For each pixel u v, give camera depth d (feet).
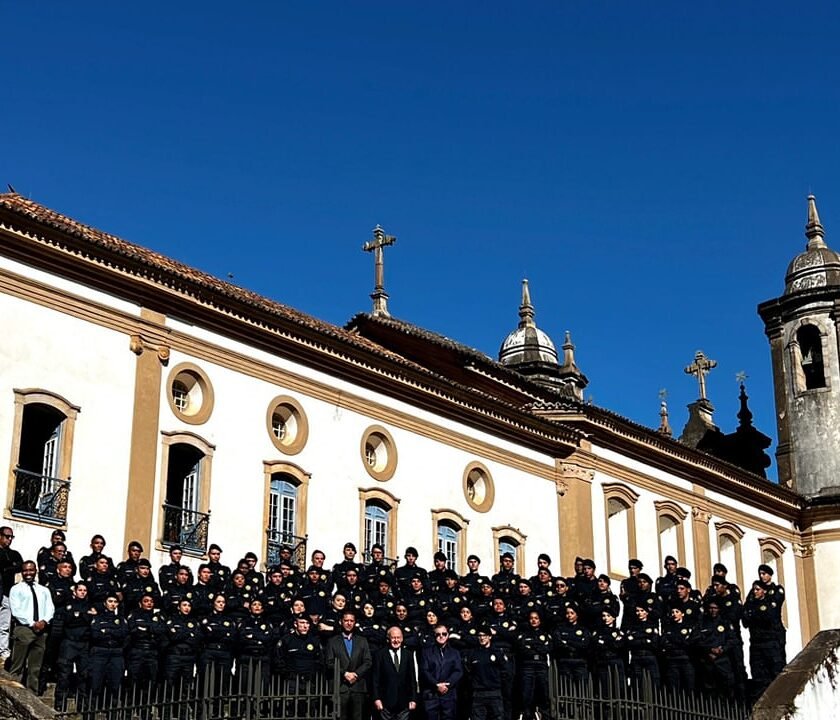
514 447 104.01
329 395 87.40
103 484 71.36
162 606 59.82
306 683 54.13
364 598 65.00
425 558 91.86
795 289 148.77
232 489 78.74
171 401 76.54
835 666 55.72
